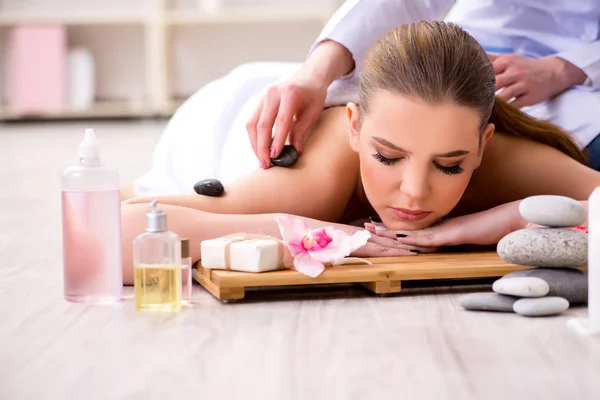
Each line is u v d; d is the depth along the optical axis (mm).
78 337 1439
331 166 1926
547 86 2229
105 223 1655
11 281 1883
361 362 1291
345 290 1743
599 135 2225
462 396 1155
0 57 7359
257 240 1688
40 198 3461
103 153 5164
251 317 1546
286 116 1896
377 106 1690
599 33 2387
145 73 7734
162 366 1285
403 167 1714
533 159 1988
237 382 1212
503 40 2418
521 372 1247
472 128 1683
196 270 1789
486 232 1824
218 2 7379
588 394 1164
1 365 1303
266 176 1906
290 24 7742
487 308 1565
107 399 1158
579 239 1572
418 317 1537
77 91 7371
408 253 1809
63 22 7293
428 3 2178
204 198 1860
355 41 2078
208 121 2518
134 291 1717
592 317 1428
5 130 6852
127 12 7570
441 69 1640
